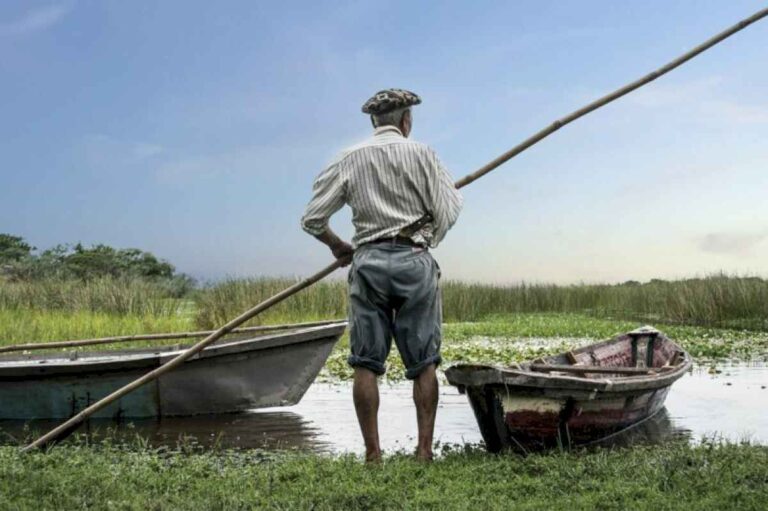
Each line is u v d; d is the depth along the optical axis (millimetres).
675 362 8797
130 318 18000
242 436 7461
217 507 4266
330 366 12398
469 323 21781
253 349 8633
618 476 4750
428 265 5293
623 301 26359
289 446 6953
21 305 19672
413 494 4453
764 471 4660
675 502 4180
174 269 37375
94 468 5191
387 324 5352
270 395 8750
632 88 6430
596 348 9281
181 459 5918
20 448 5973
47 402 8469
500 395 5695
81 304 19703
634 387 6406
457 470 5000
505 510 4125
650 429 7301
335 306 19688
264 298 18672
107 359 8469
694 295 20734
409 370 5359
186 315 19703
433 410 5371
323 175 5395
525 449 5875
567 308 27781
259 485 4758
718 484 4430
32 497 4402
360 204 5270
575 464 5102
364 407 5309
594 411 6191
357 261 5273
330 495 4387
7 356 10391
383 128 5426
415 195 5270
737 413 8148
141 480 4910
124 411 8453
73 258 34656
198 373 8516
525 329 18828
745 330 17859
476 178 6051
